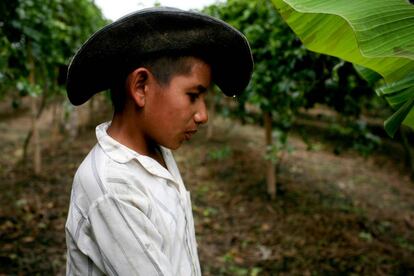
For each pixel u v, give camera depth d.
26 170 6.60
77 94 0.95
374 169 7.89
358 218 5.34
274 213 5.30
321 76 2.55
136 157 0.87
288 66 3.01
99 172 0.84
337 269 3.95
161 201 0.88
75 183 0.89
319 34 0.89
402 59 0.87
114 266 0.80
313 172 7.32
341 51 0.90
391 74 0.90
